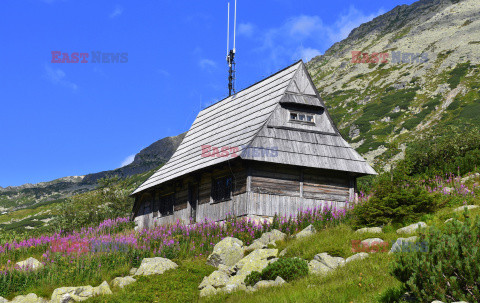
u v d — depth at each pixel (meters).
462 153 25.97
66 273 14.80
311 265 12.43
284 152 20.33
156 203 27.92
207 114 30.31
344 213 17.84
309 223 18.27
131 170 193.62
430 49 118.75
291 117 22.11
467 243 7.81
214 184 22.44
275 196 20.09
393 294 8.66
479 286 7.33
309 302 9.24
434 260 7.92
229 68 31.12
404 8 186.12
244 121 23.47
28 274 14.77
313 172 21.19
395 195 15.20
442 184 19.00
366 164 21.70
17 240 19.47
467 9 142.38
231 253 15.36
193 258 16.52
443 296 7.41
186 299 12.70
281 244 15.91
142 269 14.76
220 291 12.62
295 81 22.75
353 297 9.11
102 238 18.02
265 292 11.05
